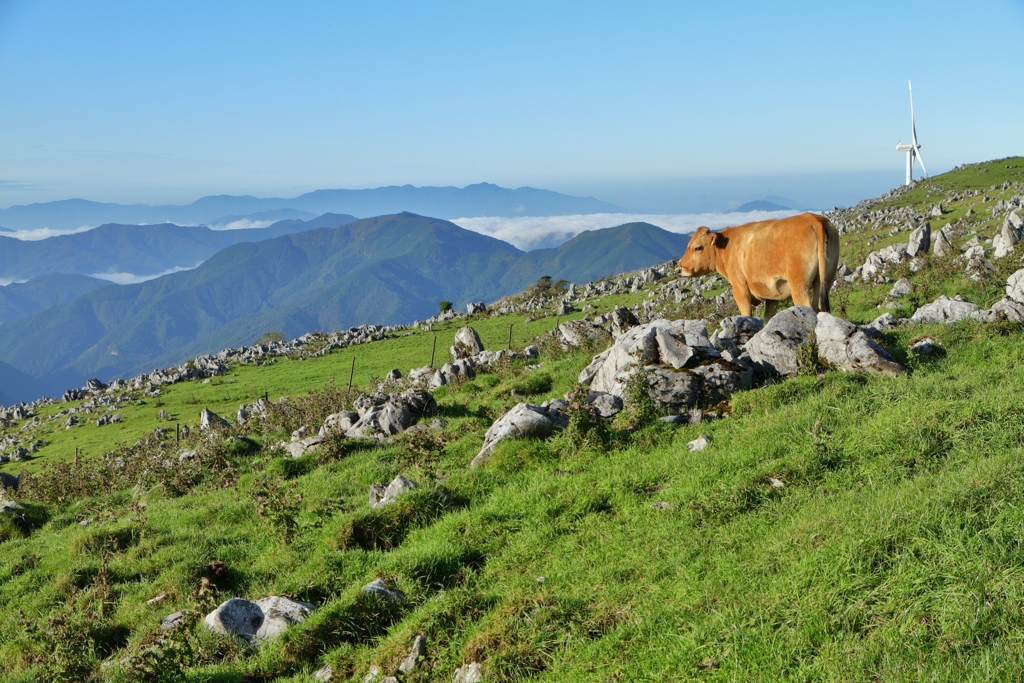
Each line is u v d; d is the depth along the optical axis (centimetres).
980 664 525
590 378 1984
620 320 2934
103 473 2831
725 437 1269
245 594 1223
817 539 760
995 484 773
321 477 1864
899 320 1931
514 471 1439
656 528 984
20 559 1611
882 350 1491
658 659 659
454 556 1109
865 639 590
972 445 945
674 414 1527
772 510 927
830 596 648
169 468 2523
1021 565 620
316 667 936
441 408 2273
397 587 1052
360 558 1210
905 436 1016
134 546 1545
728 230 2123
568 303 7181
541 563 1015
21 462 4750
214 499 1956
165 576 1330
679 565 841
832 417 1180
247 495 1841
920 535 699
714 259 2152
